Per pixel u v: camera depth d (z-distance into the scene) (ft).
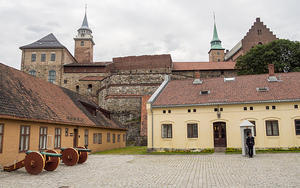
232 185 31.07
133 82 185.88
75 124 78.28
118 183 33.58
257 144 77.41
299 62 152.76
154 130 86.58
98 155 79.51
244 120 72.54
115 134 120.78
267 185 30.58
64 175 40.37
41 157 41.22
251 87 87.15
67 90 102.47
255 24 238.07
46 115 65.62
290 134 75.51
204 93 89.35
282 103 77.05
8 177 38.96
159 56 199.93
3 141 50.11
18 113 54.19
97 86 203.62
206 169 44.73
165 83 105.09
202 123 82.74
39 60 221.66
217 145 81.51
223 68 197.98
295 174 37.27
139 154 80.28
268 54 153.28
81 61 275.59
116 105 168.35
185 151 82.58
